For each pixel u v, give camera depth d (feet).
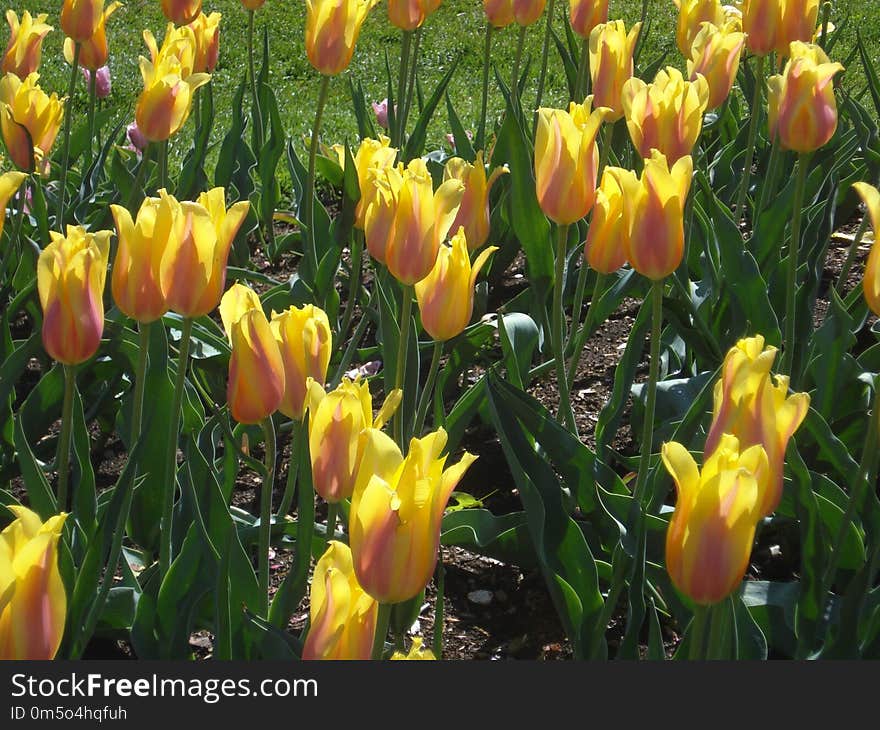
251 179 7.76
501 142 6.73
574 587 4.96
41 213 6.40
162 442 5.35
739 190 7.02
